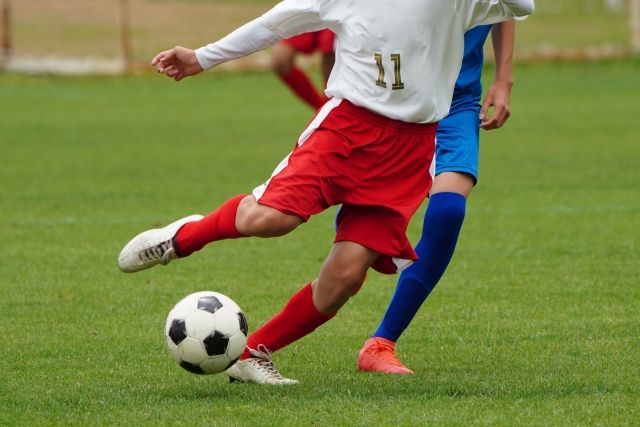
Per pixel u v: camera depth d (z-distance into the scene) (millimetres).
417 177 16844
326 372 18219
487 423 14805
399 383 17141
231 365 16578
